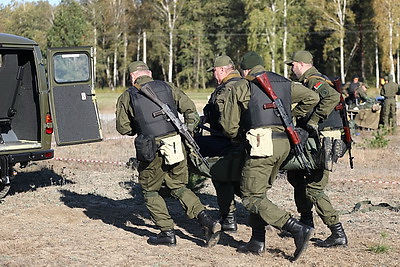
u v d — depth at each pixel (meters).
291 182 6.89
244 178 5.93
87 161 12.93
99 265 5.96
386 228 7.46
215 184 7.23
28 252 6.39
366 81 70.19
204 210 6.41
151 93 6.31
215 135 6.94
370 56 72.69
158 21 78.44
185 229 7.45
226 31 79.50
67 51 9.51
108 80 80.50
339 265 5.95
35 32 82.56
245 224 7.69
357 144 15.81
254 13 66.75
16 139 10.41
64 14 55.12
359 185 10.40
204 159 6.41
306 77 6.46
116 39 78.75
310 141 6.29
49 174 11.50
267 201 5.90
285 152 5.87
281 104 5.85
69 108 9.55
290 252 6.38
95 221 7.85
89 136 9.68
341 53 66.56
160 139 6.29
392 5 63.81
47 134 9.57
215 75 6.94
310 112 6.30
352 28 71.44
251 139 5.78
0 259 6.11
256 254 6.26
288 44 70.06
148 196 6.59
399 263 6.04
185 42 80.00
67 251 6.43
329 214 6.50
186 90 76.88
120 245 6.67
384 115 19.17
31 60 9.95
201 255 6.27
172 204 8.84
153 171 6.40
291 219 5.87
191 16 81.94
